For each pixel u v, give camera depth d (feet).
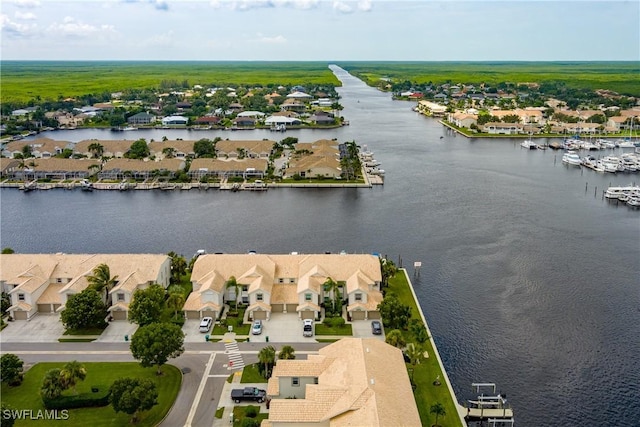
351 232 639.35
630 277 520.42
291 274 458.91
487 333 419.33
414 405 282.15
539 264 548.72
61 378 321.11
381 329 413.18
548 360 386.93
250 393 327.26
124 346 390.42
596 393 352.90
